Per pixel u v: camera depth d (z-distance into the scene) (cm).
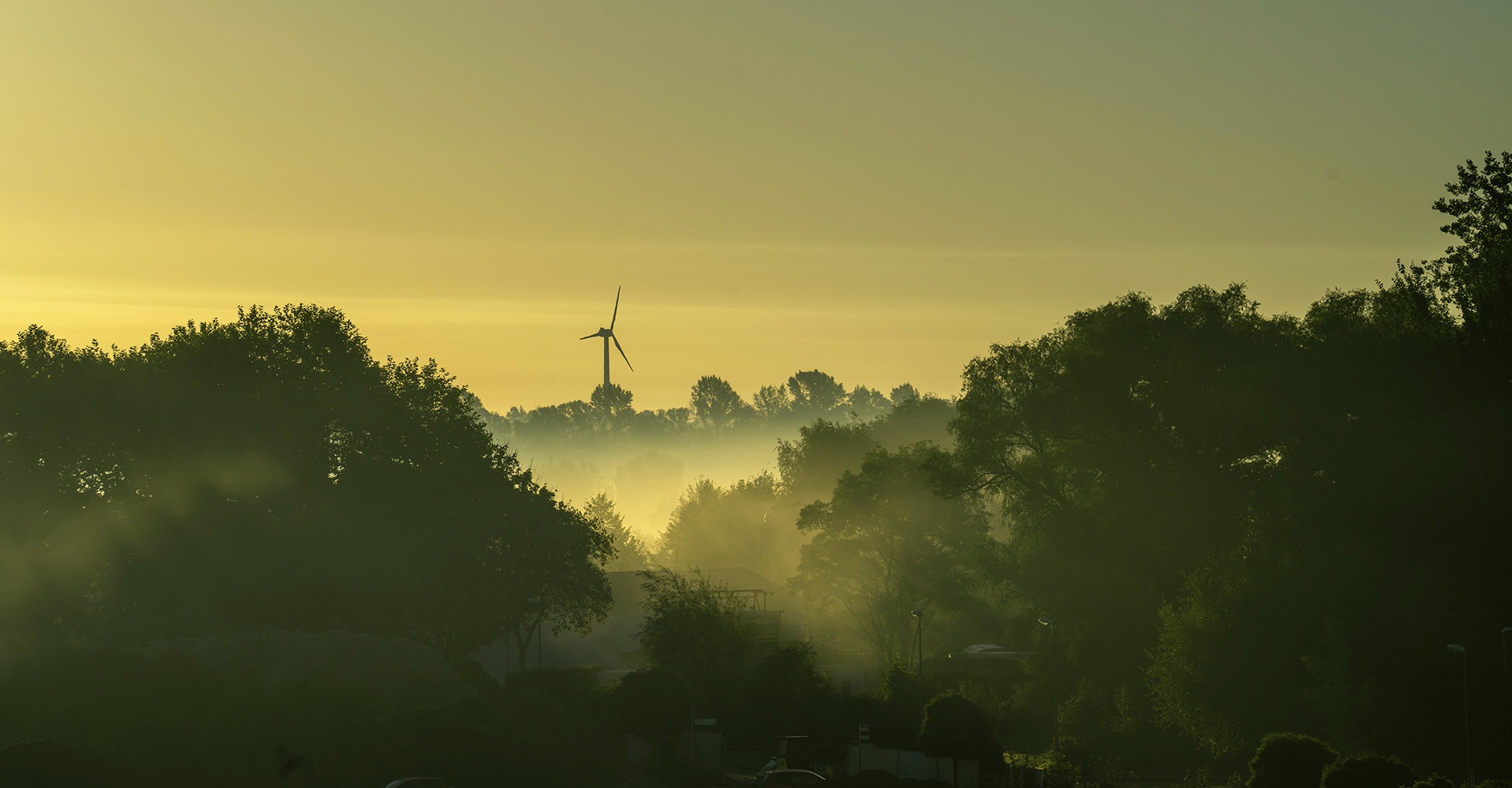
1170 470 6312
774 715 6119
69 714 4212
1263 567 5275
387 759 3781
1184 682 5178
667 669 5422
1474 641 4562
